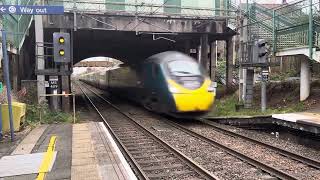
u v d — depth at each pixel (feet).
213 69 100.78
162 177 30.17
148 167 33.45
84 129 46.88
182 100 58.18
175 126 57.47
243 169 32.30
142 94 77.56
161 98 63.16
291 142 45.78
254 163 33.60
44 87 64.95
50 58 86.84
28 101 63.57
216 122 62.90
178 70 61.52
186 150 40.42
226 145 42.78
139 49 121.08
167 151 39.93
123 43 104.73
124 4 72.23
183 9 81.35
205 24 78.74
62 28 71.67
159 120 65.87
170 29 77.10
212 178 28.48
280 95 73.00
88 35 86.63
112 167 27.99
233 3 81.05
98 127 48.57
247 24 72.08
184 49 104.99
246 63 65.72
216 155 37.86
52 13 39.91
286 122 47.19
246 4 76.69
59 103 72.59
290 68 92.79
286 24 67.87
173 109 59.16
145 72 74.13
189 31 78.23
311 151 40.50
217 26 79.56
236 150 39.11
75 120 58.59
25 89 64.34
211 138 47.29
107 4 75.05
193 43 102.37
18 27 63.41
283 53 64.59
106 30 75.66
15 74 65.77
